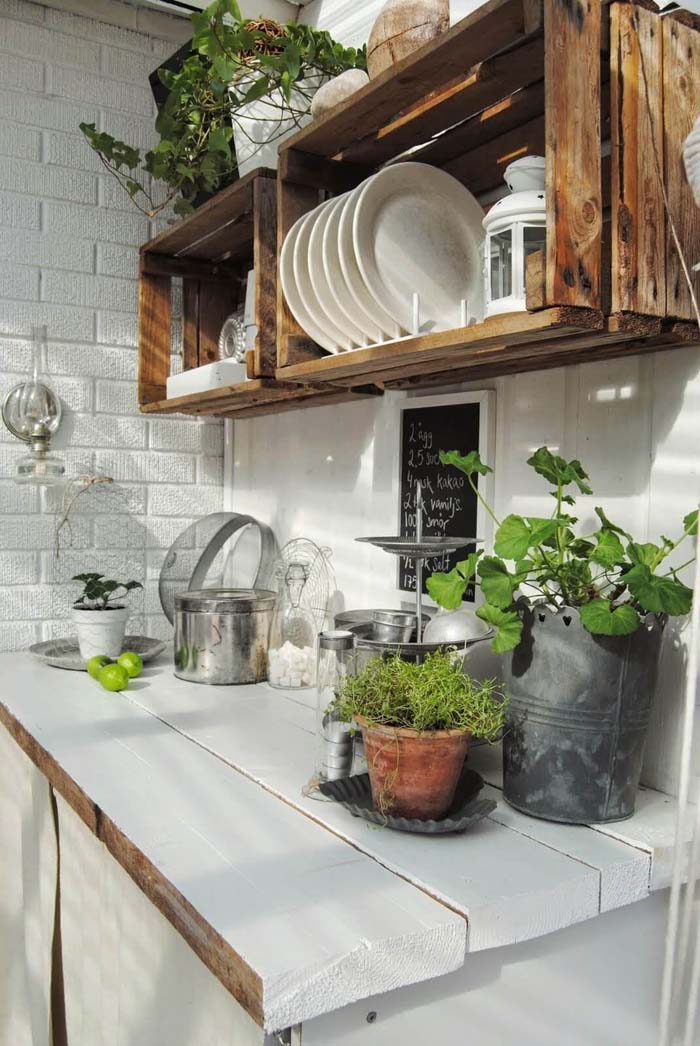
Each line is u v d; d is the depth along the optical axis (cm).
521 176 110
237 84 174
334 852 103
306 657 186
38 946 158
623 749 110
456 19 158
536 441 143
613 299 102
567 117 97
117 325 230
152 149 230
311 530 207
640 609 108
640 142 103
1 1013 183
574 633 107
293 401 193
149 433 236
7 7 210
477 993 95
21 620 218
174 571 218
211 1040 97
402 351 121
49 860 152
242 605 188
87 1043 136
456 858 101
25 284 216
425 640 133
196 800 119
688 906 96
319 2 205
